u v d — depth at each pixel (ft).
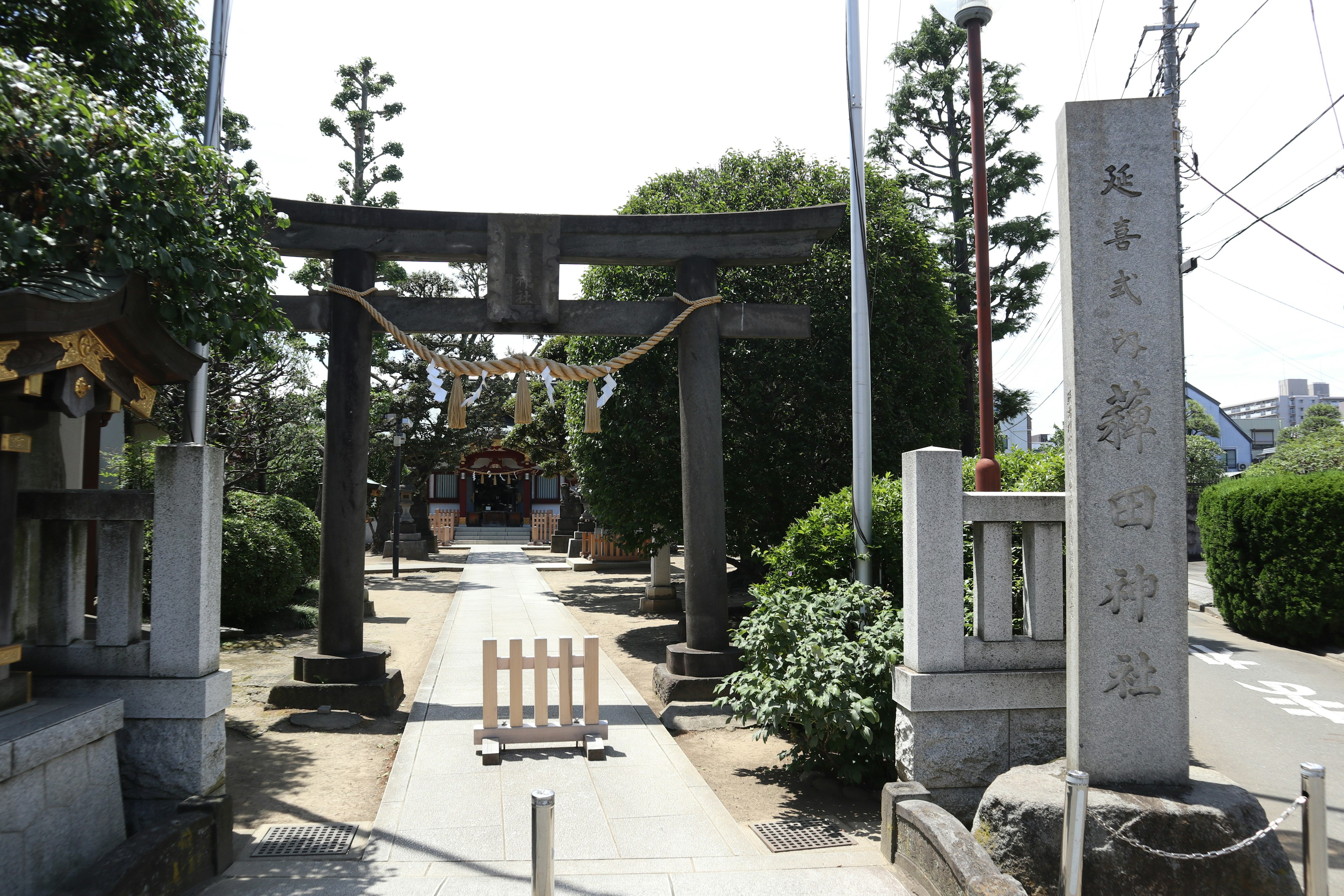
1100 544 14.73
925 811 14.16
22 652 15.08
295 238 27.50
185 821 13.66
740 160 45.60
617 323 29.25
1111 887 13.01
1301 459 70.23
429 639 41.73
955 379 46.68
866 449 24.57
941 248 74.90
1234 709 29.40
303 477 70.18
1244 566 43.93
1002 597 17.12
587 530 92.38
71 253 14.28
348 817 17.67
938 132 76.13
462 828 16.62
